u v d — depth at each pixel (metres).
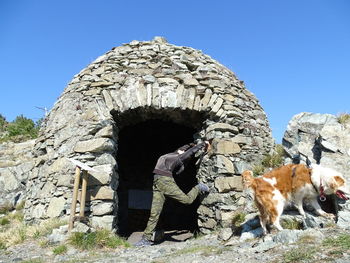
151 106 7.38
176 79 7.68
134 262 4.36
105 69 7.83
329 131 5.88
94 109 7.30
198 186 6.62
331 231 4.18
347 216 4.40
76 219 5.93
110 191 6.43
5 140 13.00
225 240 5.20
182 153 6.71
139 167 11.61
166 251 5.09
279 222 4.77
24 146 12.22
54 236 5.64
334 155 5.55
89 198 6.43
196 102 7.50
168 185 6.25
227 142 7.20
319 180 4.56
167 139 11.78
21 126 14.02
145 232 6.21
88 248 5.34
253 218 5.53
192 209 10.02
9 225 8.02
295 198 4.77
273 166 7.27
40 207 7.03
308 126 6.48
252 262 3.59
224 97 7.75
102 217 6.24
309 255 3.38
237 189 6.72
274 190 4.67
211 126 7.43
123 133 11.31
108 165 6.66
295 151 6.51
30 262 4.55
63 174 6.89
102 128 7.04
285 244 3.97
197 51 8.65
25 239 5.98
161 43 8.48
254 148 7.68
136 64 7.86
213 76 7.92
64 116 7.66
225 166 6.91
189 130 10.94
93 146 6.82
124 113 7.46
